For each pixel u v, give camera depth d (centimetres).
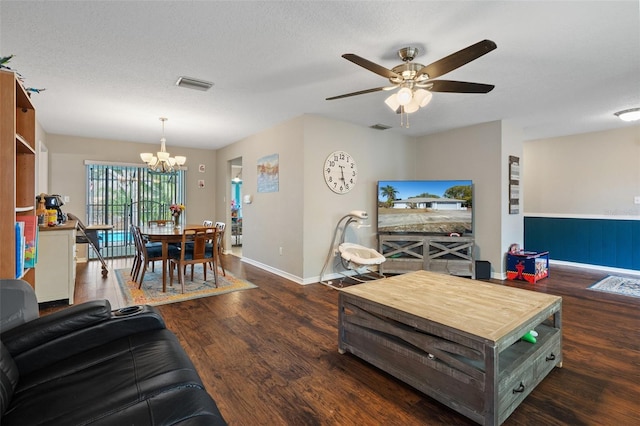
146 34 236
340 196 483
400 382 207
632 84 334
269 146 523
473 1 198
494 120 477
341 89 346
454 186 490
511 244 496
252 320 309
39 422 101
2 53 262
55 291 347
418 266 492
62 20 218
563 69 297
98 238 589
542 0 196
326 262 459
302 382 207
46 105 402
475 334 166
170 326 293
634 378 211
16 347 137
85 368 135
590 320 314
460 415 176
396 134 560
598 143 555
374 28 228
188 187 705
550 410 180
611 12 209
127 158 638
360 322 230
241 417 174
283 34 236
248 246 591
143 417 99
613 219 536
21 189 216
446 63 211
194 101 387
